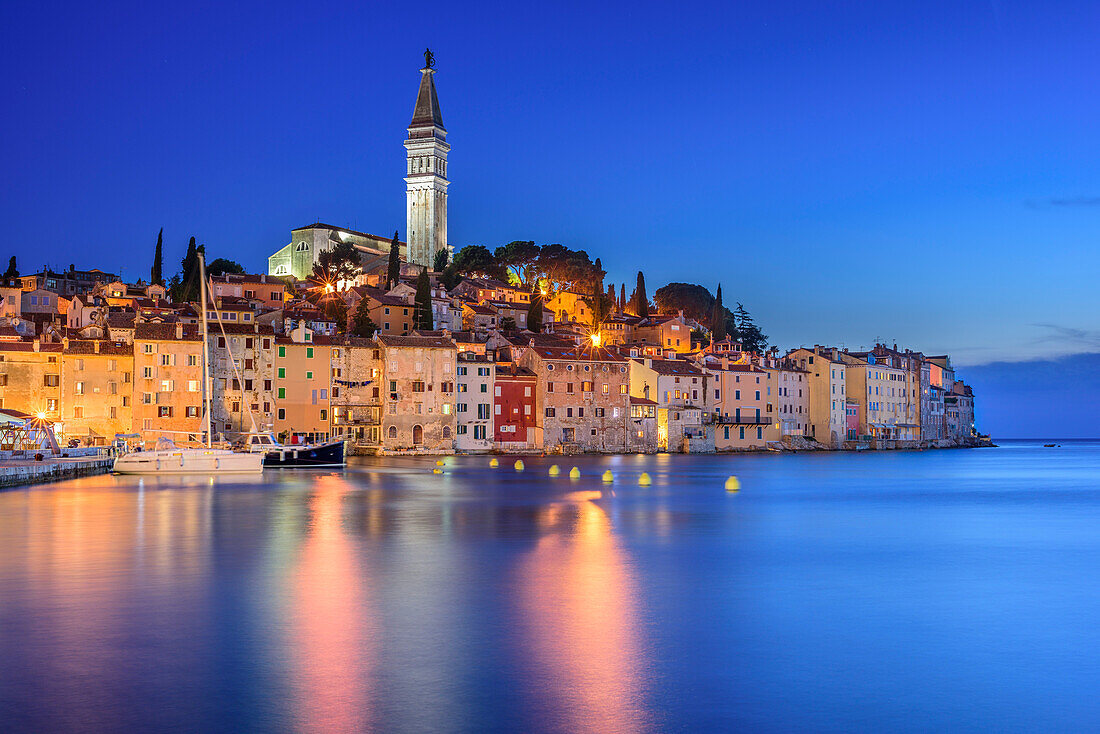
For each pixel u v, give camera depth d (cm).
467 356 17738
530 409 18412
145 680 2533
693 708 2345
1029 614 3425
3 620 3206
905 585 4000
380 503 7712
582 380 18925
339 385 16250
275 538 5369
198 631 3061
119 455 12481
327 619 3247
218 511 6931
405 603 3519
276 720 2238
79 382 14350
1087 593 3828
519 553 4828
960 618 3344
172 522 6156
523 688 2483
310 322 16938
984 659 2797
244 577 4050
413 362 16850
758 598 3681
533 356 18638
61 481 10031
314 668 2655
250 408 15175
